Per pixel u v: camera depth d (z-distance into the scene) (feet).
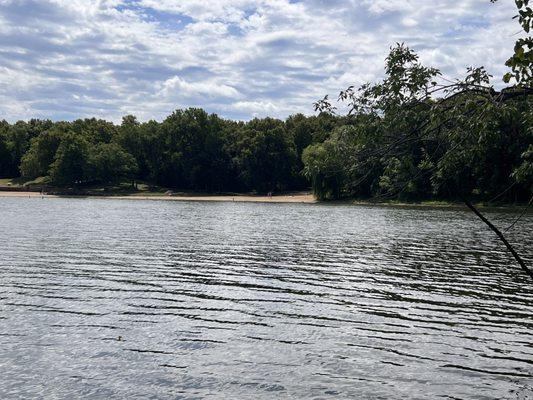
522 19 27.22
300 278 93.56
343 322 65.16
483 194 306.96
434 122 33.19
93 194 484.33
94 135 595.47
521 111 32.42
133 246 135.95
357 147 36.22
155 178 548.31
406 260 114.93
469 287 86.22
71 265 104.53
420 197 345.92
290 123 577.84
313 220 230.89
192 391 44.29
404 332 61.16
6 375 46.68
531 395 44.09
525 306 73.72
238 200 433.89
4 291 79.51
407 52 34.83
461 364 51.08
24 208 297.74
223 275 95.86
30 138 638.12
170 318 65.92
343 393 44.27
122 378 46.65
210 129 537.65
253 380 46.68
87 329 60.49
